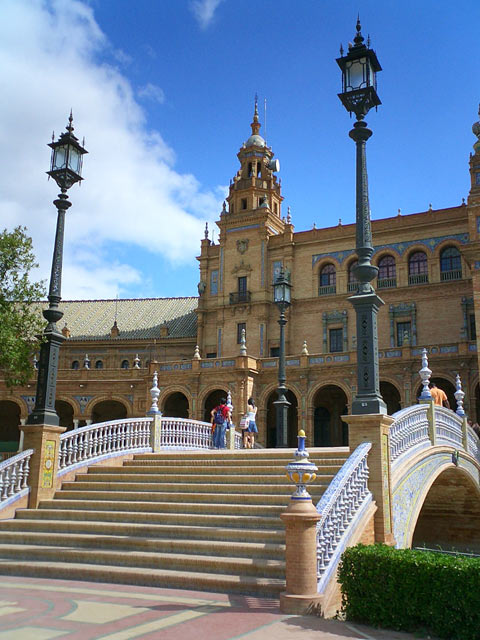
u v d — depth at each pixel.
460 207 47.97
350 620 8.09
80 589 9.59
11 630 6.92
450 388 41.47
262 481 13.49
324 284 53.00
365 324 11.68
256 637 6.79
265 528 11.32
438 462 16.28
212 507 12.28
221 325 55.16
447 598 7.45
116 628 7.05
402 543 12.43
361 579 8.06
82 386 51.59
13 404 57.19
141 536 11.81
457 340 45.97
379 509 11.05
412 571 7.73
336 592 8.98
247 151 59.84
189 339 60.03
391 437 12.82
